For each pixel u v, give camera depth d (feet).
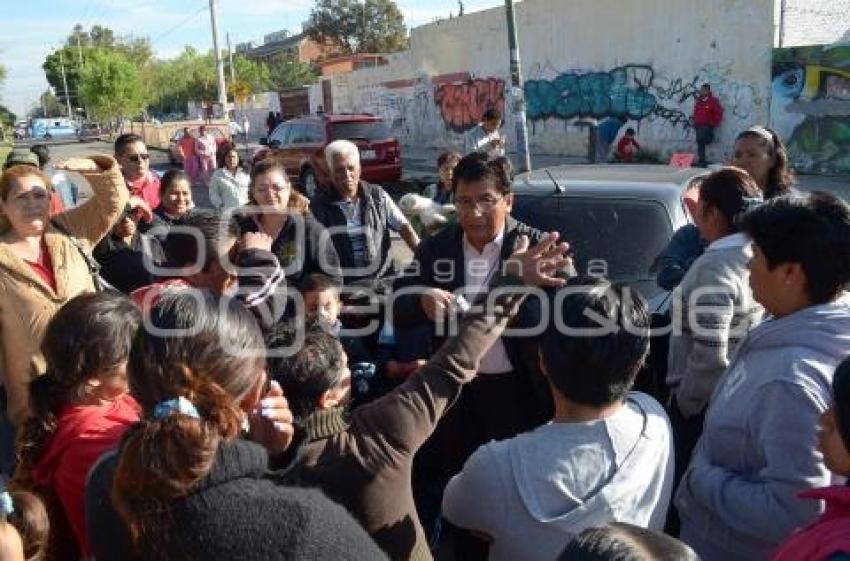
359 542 4.38
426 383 6.16
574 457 5.98
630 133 62.34
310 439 5.94
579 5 64.64
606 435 6.02
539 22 69.31
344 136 53.93
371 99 100.78
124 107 179.83
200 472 4.14
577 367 5.93
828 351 6.03
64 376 6.67
